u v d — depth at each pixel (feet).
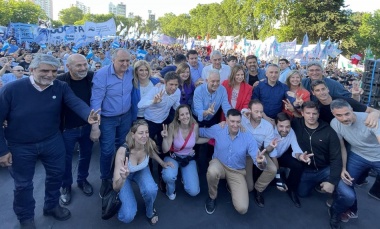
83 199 11.25
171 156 11.75
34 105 8.59
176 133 11.51
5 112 8.29
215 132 11.60
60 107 9.38
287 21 123.65
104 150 11.39
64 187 11.13
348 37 120.67
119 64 10.55
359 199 12.07
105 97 11.01
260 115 11.53
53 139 9.27
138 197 11.62
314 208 11.43
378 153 10.30
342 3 121.70
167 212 10.78
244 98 13.52
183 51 83.05
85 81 10.75
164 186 11.91
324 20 121.49
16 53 31.12
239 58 74.13
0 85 16.56
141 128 9.69
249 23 149.38
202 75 16.07
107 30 58.34
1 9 161.17
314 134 10.96
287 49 63.82
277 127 11.74
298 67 60.13
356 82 15.17
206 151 15.01
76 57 9.99
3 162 8.42
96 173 13.37
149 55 45.14
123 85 11.18
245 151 11.09
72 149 10.93
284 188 12.01
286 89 13.60
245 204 10.48
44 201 10.34
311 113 10.67
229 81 13.76
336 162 10.44
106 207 9.08
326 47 64.49
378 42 118.32
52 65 8.30
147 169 10.57
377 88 20.80
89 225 9.84
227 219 10.57
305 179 11.66
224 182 13.19
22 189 8.96
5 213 10.28
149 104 11.69
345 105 9.61
